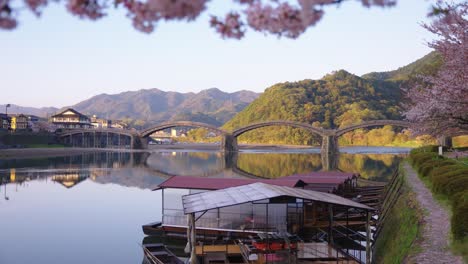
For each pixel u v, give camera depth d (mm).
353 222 28547
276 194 24062
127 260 27516
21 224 38281
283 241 21281
